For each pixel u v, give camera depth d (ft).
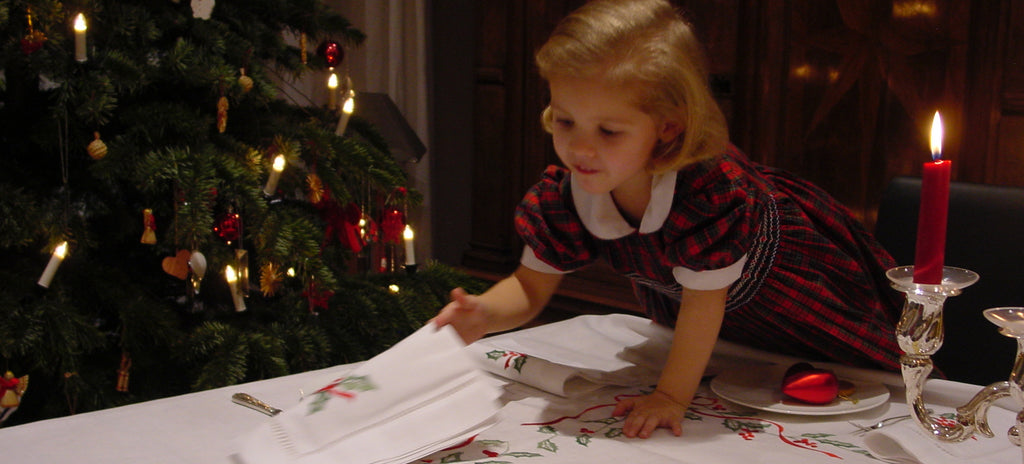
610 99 2.64
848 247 3.54
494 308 3.43
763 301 3.42
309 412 2.52
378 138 6.84
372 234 6.19
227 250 5.22
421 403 2.57
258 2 6.05
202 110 5.60
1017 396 1.77
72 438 2.57
